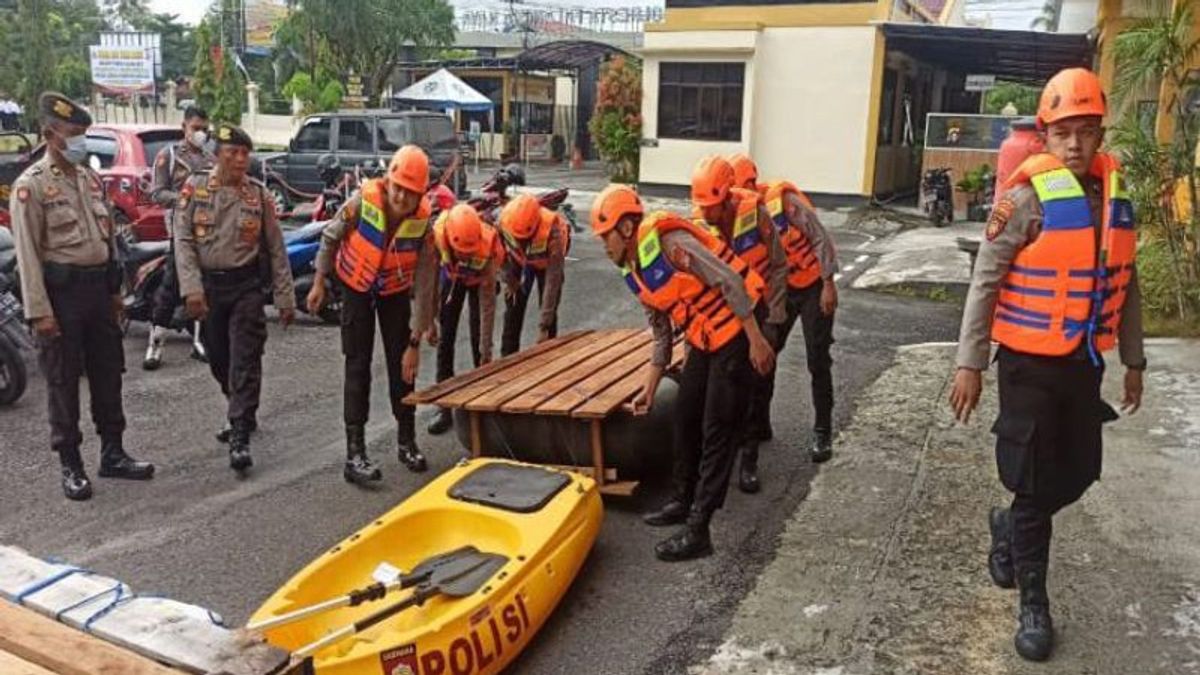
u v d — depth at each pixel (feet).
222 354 17.20
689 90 64.75
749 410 14.85
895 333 27.35
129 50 106.73
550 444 15.42
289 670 6.37
